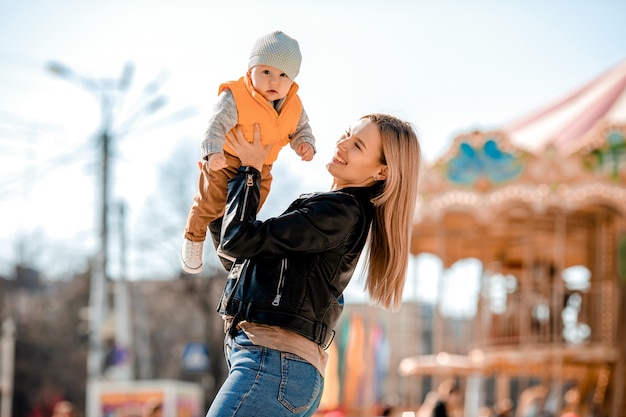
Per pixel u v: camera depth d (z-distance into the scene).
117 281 25.28
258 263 3.95
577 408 19.20
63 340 41.69
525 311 17.86
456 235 20.36
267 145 4.08
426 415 15.21
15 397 40.41
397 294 4.24
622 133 16.80
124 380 22.38
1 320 41.31
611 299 18.14
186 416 18.02
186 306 46.25
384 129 4.22
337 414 16.97
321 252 3.98
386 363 20.31
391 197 4.20
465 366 17.97
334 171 4.25
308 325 3.92
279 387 3.83
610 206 17.55
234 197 3.94
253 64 4.04
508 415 18.42
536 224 19.33
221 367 40.09
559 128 19.91
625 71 20.53
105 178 22.67
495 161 16.94
